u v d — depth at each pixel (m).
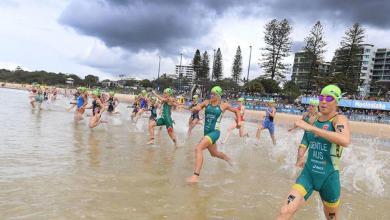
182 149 10.94
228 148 12.20
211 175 7.76
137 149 10.29
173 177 7.25
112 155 9.02
